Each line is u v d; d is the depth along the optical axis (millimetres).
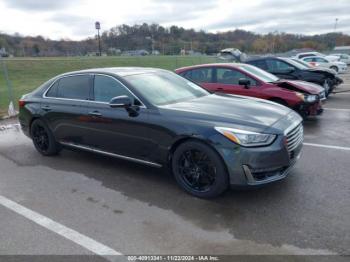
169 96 4418
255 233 3062
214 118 3666
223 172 3553
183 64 28016
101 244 3008
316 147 5516
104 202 3828
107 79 4605
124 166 4957
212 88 7691
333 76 9797
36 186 4367
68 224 3375
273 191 3881
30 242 3088
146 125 4043
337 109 8984
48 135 5441
